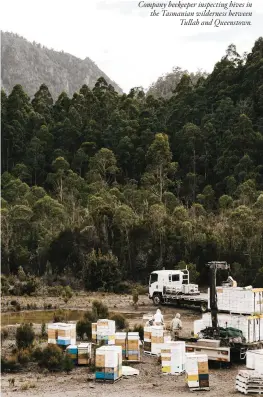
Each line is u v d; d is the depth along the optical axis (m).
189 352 31.73
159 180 141.12
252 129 143.25
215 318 32.91
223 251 89.50
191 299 57.19
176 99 188.62
